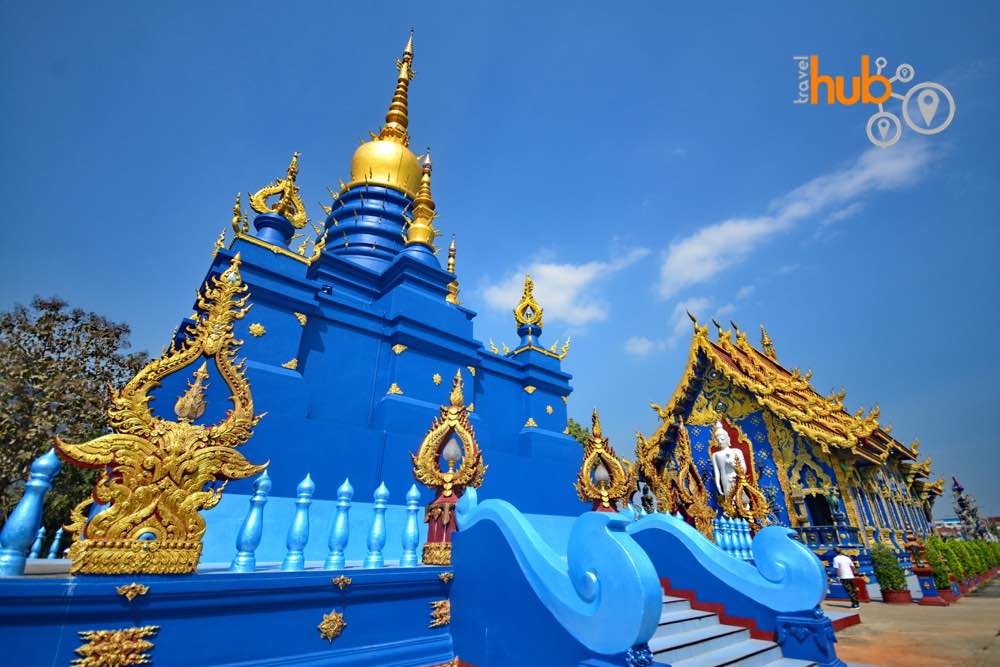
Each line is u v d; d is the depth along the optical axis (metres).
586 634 4.86
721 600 8.83
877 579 15.66
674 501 16.34
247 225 15.02
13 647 3.85
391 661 5.84
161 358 5.28
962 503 53.94
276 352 13.95
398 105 30.86
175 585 4.62
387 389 16.38
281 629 5.22
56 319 24.02
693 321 23.00
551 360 23.27
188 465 5.04
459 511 7.21
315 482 12.06
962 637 9.70
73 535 4.39
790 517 18.31
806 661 7.41
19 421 20.14
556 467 18.00
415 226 21.52
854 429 17.80
